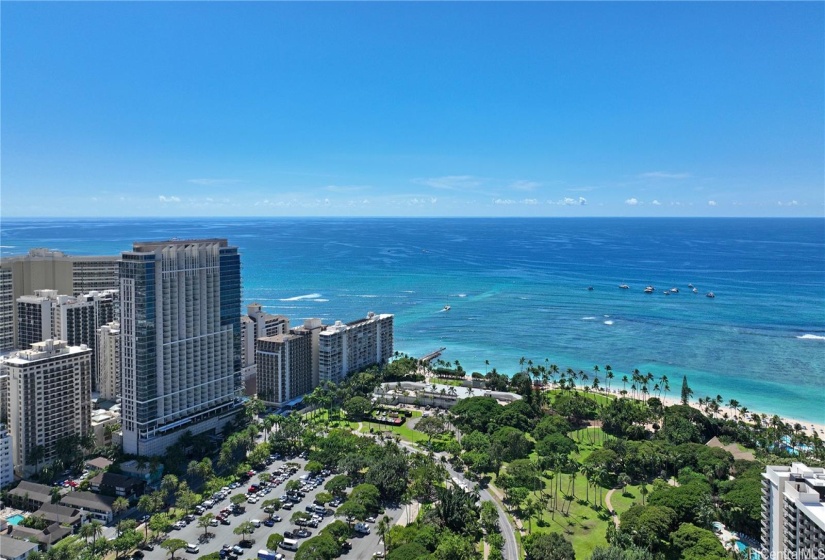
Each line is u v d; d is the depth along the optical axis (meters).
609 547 171.75
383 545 189.50
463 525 196.38
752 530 197.50
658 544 186.75
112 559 181.50
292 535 195.62
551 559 171.62
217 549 187.88
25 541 184.25
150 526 192.38
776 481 149.75
